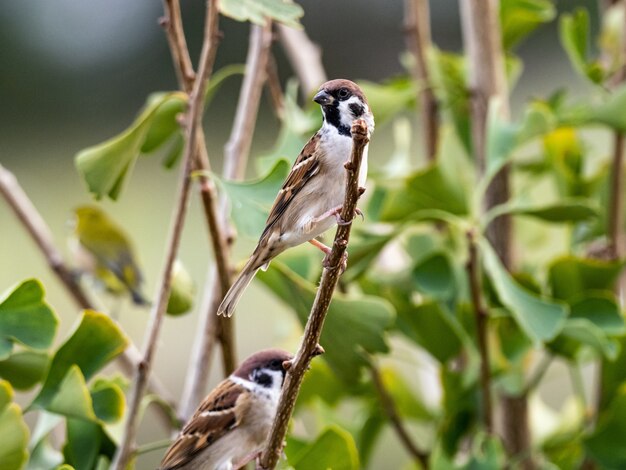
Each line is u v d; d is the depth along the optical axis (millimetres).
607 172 10133
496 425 9883
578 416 10258
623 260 8945
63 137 17734
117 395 7164
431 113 10586
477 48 9844
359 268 8836
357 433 9477
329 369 9508
